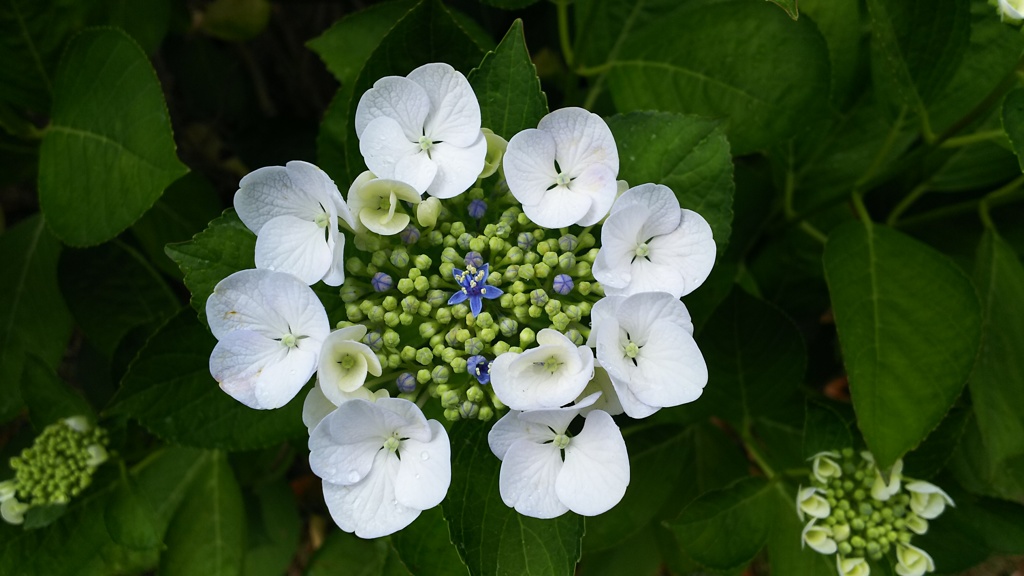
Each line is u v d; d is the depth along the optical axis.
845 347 0.49
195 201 0.61
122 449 0.55
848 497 0.51
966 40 0.48
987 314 0.53
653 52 0.53
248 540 0.63
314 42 0.56
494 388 0.40
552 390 0.40
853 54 0.55
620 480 0.40
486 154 0.43
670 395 0.40
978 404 0.53
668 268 0.42
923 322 0.49
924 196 0.61
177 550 0.54
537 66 0.65
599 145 0.42
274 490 0.64
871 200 0.62
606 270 0.41
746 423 0.55
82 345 0.66
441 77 0.42
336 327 0.44
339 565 0.61
